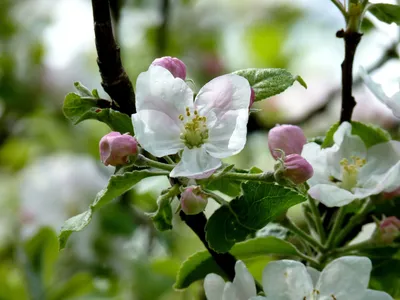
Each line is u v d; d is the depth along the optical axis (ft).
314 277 2.36
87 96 2.41
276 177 2.32
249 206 2.36
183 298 3.11
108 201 2.33
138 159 2.32
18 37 4.06
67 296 3.08
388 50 3.11
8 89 3.94
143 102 2.34
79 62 4.10
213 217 2.36
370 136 2.55
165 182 3.03
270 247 2.49
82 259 3.23
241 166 3.62
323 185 2.40
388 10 2.53
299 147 2.44
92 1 2.35
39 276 3.07
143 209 3.28
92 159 3.79
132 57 3.86
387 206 2.55
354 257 2.34
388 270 2.52
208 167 2.32
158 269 3.03
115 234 3.23
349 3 2.51
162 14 3.77
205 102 2.36
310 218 2.55
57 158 3.67
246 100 2.35
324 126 3.65
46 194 3.47
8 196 3.80
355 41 2.52
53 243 3.10
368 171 2.48
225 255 2.46
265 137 3.64
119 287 3.20
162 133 2.35
